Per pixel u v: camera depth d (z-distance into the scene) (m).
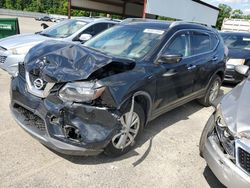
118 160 3.14
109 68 2.85
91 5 20.84
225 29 17.44
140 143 3.61
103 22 6.91
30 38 6.03
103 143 2.73
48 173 2.78
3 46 5.59
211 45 5.08
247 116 2.40
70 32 6.61
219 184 2.93
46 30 7.04
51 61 2.90
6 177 2.65
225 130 2.43
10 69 5.49
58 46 3.25
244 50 7.67
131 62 3.06
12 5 73.25
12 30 8.38
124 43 3.85
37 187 2.57
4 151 3.07
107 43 3.98
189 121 4.64
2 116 3.99
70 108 2.59
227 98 2.88
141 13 27.00
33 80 2.92
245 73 4.06
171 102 4.02
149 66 3.36
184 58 4.12
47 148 3.23
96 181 2.75
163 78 3.56
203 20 26.12
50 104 2.68
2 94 4.91
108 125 2.75
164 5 18.28
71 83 2.64
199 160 3.37
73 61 2.84
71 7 18.77
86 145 2.64
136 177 2.89
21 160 2.95
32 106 2.82
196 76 4.51
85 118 2.62
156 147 3.56
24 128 2.91
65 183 2.67
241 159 2.23
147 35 3.86
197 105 5.59
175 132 4.11
